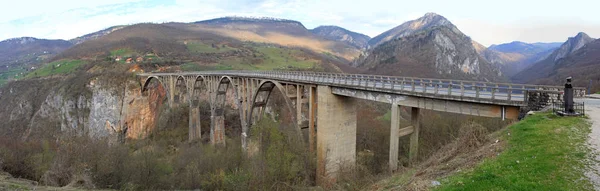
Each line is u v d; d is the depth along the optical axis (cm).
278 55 16450
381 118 5947
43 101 8462
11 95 9575
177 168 4119
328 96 3075
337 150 3195
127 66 9644
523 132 1559
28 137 7625
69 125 7662
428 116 4825
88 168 3136
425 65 13838
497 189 1088
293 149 3472
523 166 1211
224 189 3162
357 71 16175
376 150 4672
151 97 8219
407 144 4156
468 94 2133
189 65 11000
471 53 15438
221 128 5578
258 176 2931
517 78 16650
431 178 1512
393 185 1789
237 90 4753
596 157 1170
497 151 1492
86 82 7938
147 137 7412
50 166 3183
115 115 7469
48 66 11156
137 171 3391
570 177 1063
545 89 1938
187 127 7231
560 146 1309
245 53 15488
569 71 9606
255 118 5172
